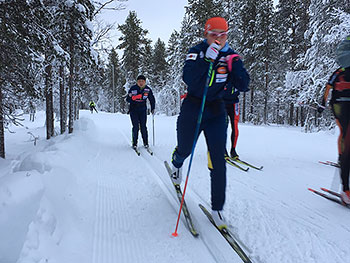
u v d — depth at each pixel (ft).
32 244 4.81
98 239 6.32
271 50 62.23
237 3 66.95
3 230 4.83
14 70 13.07
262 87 65.67
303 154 16.10
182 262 5.48
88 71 31.04
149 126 35.06
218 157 6.70
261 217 7.48
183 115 7.06
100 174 11.78
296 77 36.86
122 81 117.60
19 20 11.09
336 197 8.89
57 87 27.02
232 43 66.64
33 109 17.84
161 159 14.90
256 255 5.70
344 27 27.02
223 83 6.55
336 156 15.51
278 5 65.41
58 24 20.72
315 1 32.83
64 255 5.29
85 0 23.36
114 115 65.05
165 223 7.17
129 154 16.42
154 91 97.60
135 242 6.24
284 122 89.56
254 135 24.45
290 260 5.47
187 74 6.24
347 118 8.04
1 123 15.60
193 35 56.54
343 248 5.87
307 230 6.70
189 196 9.10
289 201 8.66
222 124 6.87
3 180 6.24
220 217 6.82
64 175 8.87
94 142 20.36
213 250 5.88
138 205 8.38
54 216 6.06
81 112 84.79
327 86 9.21
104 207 8.18
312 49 34.24
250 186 10.18
